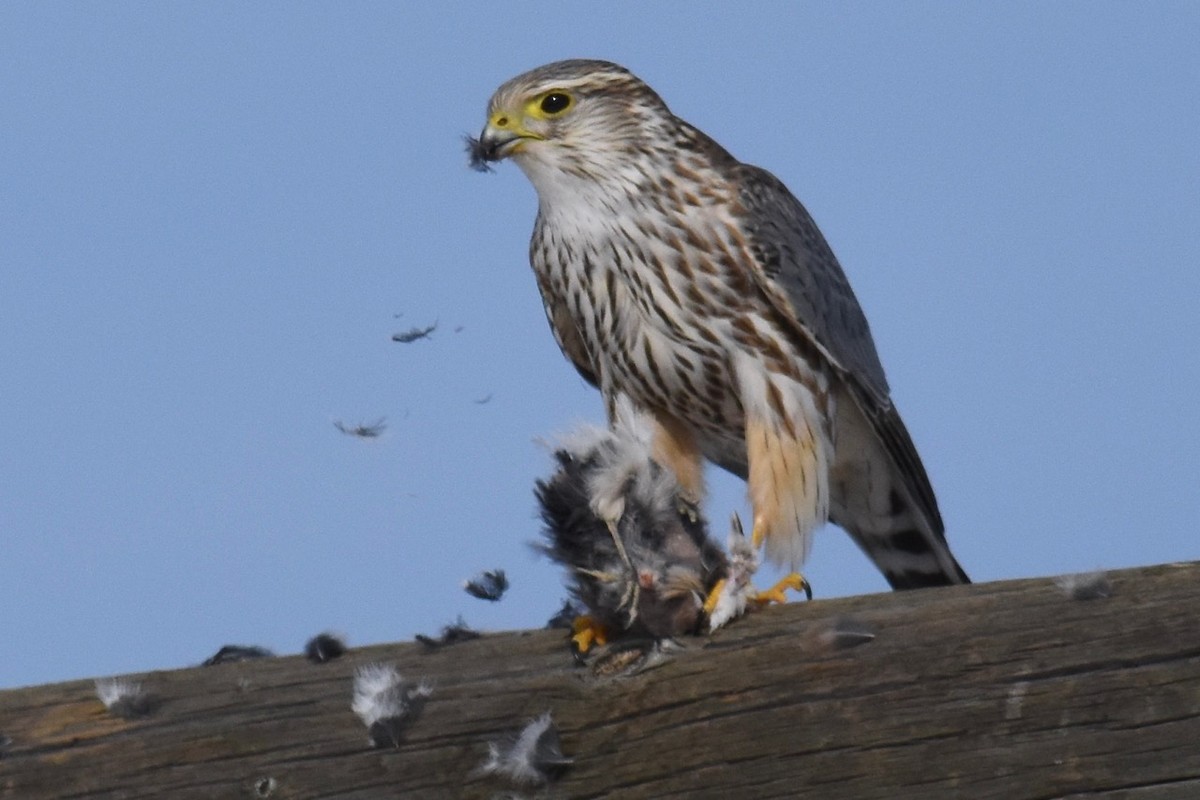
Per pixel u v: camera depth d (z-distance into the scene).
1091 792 5.62
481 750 6.23
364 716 6.29
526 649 6.52
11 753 6.36
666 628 6.66
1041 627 5.78
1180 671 5.61
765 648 6.03
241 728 6.37
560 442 7.56
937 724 5.79
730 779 5.98
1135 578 5.78
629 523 7.22
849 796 5.84
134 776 6.34
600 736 6.16
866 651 5.92
